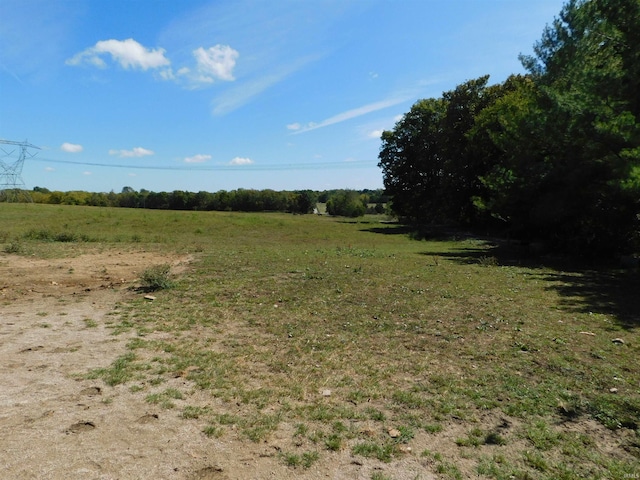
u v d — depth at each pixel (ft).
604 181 53.78
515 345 20.33
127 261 46.16
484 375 16.61
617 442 11.84
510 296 32.01
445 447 11.37
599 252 57.82
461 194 127.13
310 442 11.36
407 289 33.68
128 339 19.76
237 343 19.81
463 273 43.55
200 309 26.03
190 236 89.30
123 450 10.46
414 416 13.11
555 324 24.21
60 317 23.30
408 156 165.27
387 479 9.80
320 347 19.53
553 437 11.98
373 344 20.24
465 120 129.39
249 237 94.99
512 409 13.65
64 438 10.87
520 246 74.84
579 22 62.54
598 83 49.26
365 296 30.86
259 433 11.64
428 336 21.71
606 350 19.76
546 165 62.90
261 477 9.68
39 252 51.62
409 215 175.94
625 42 50.03
